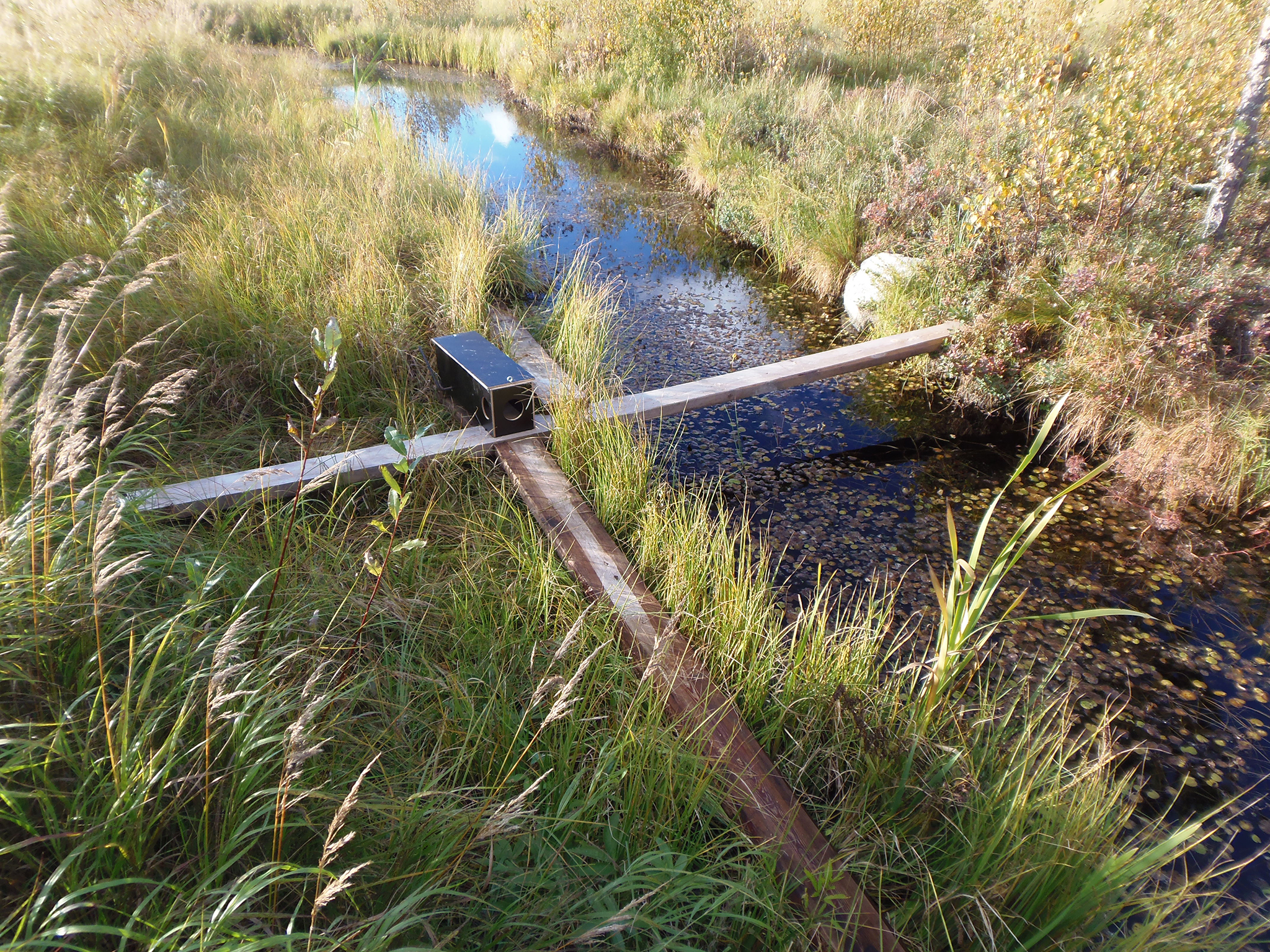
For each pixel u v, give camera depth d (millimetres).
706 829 2330
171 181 6207
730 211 8547
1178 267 5027
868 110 9625
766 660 2908
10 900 1621
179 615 2154
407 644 2826
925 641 3439
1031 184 5609
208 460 3781
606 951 1874
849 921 2023
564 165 10852
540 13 14562
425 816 1938
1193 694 3225
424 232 6461
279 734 1992
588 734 2564
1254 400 4418
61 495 2641
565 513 3770
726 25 12188
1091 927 2113
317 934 1549
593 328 5578
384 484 3887
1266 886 2514
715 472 4645
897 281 6090
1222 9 5895
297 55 15734
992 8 7641
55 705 2016
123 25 9945
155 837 1726
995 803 2408
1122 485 4547
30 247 4648
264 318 4688
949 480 4637
